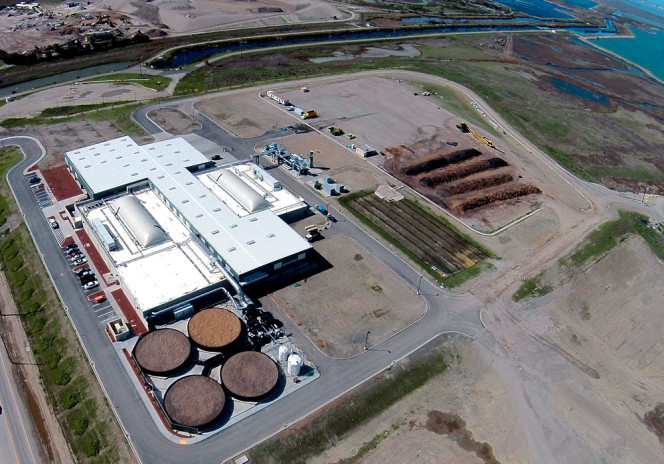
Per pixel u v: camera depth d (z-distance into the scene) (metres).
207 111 124.06
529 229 90.88
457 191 99.62
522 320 70.44
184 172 90.00
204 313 63.50
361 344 63.53
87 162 91.19
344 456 51.50
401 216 90.62
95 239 74.38
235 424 52.91
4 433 52.97
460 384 60.44
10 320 66.69
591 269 82.38
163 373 56.06
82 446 51.44
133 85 138.50
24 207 85.12
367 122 125.56
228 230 75.50
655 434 57.31
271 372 57.50
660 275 84.00
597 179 113.06
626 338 70.31
